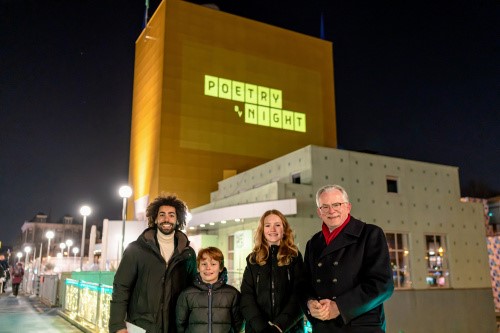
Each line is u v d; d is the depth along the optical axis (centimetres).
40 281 2733
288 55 4431
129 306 529
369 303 393
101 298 1170
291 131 4259
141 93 4353
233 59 4128
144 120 4169
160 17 4050
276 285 503
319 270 435
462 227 2420
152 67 4125
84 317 1373
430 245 2314
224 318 518
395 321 2073
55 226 9481
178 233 561
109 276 1153
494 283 3056
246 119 4047
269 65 4297
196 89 3906
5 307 2141
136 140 4338
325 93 4569
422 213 2322
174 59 3884
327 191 450
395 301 2100
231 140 3938
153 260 527
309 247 473
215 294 523
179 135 3756
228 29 4181
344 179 2164
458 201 2453
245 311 504
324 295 423
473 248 2425
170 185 3641
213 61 4038
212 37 4091
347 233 434
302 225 2023
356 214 2142
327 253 433
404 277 2192
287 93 4334
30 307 2144
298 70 4450
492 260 3089
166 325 516
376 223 2173
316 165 2120
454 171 2492
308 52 4566
